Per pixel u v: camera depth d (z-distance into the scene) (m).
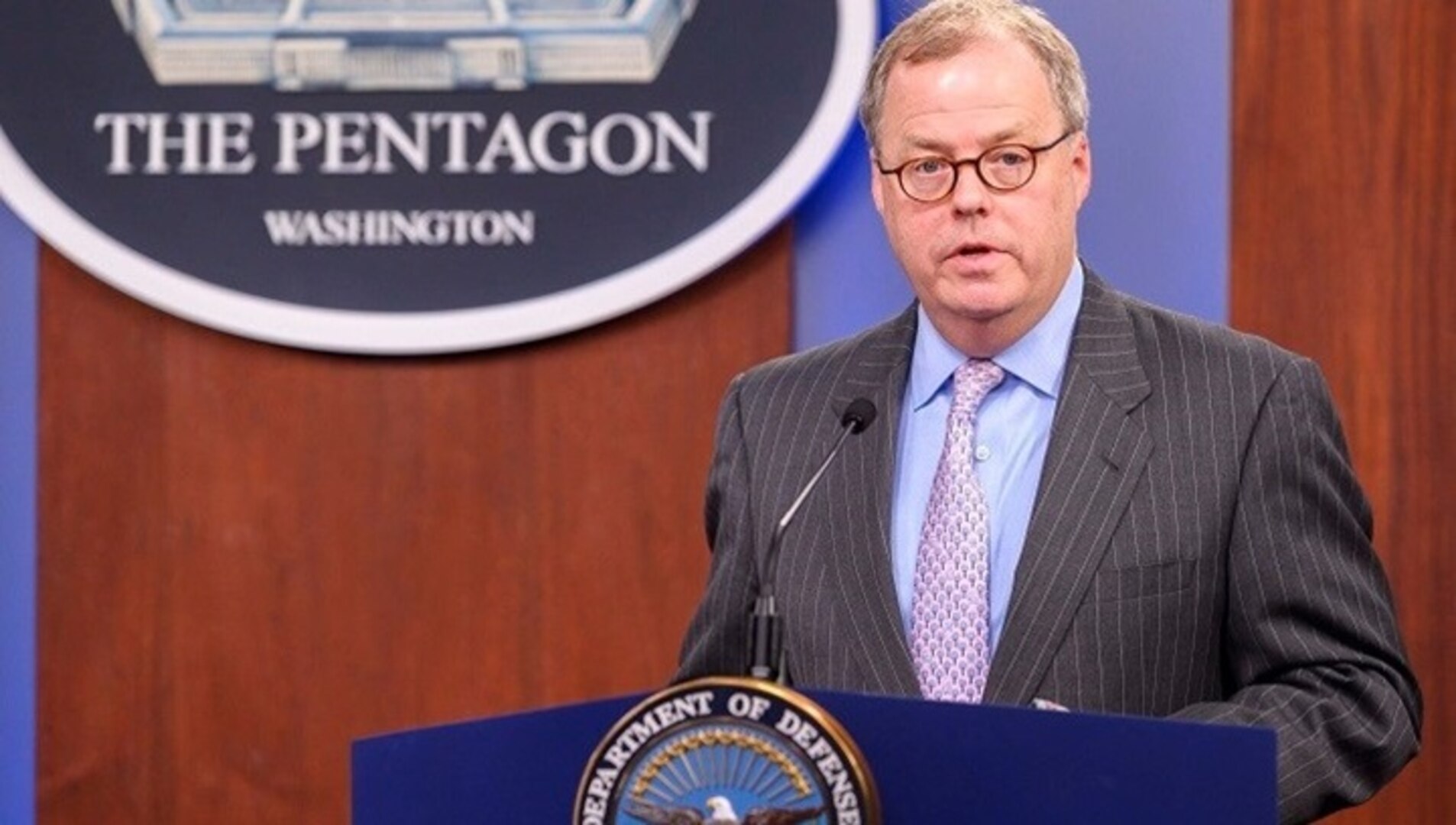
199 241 6.87
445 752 3.54
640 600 6.86
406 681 6.94
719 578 4.83
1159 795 3.28
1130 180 6.69
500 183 6.79
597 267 6.75
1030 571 4.48
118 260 6.86
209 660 6.99
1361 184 6.62
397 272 6.82
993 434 4.70
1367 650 4.45
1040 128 4.52
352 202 6.84
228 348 6.96
